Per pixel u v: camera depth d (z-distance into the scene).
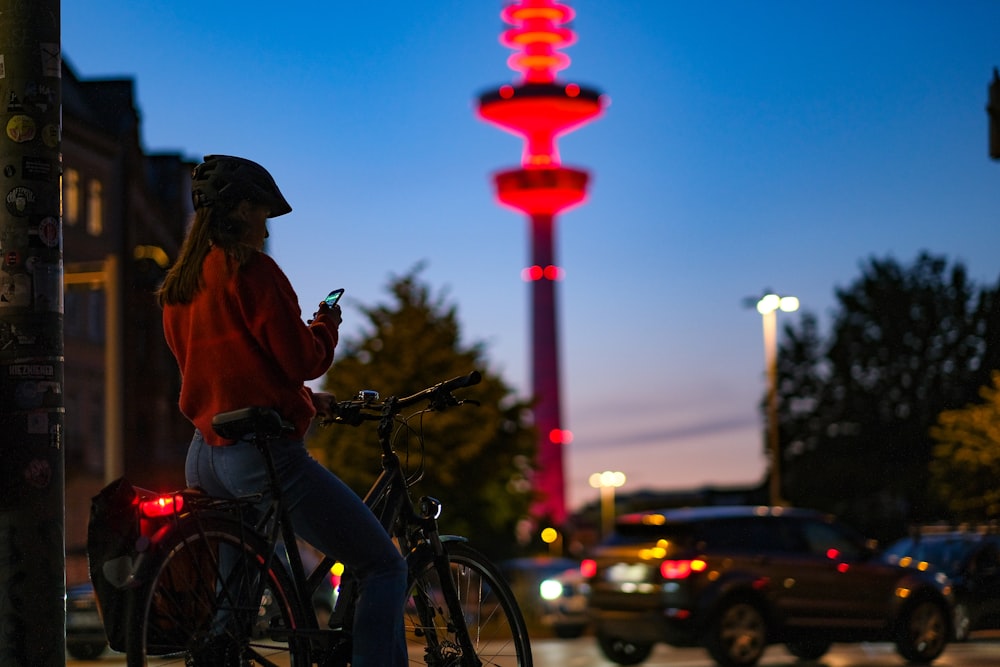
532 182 143.75
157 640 4.57
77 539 48.66
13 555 5.48
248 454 4.96
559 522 84.38
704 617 15.97
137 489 4.68
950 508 34.47
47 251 5.65
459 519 39.12
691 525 16.38
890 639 16.45
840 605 16.39
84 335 50.66
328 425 5.71
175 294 5.05
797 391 55.72
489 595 5.88
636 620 16.38
